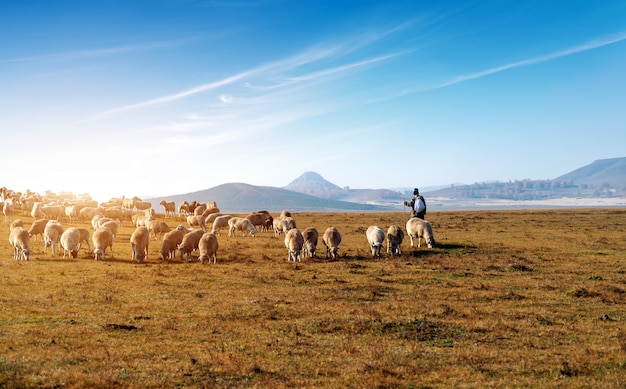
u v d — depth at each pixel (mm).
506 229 54250
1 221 51906
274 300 20625
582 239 44906
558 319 18219
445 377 12039
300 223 62750
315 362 13023
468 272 28672
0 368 11641
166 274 26641
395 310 19094
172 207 71125
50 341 14148
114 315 17625
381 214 82625
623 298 21922
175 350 13742
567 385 11391
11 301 19109
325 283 25188
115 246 37875
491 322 17484
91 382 10891
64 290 21359
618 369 12547
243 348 14133
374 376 11867
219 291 22531
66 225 49938
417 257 34438
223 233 50406
